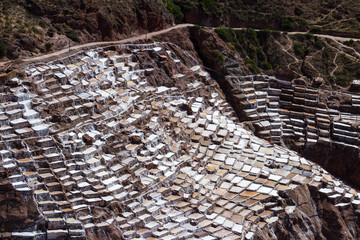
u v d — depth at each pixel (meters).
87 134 67.69
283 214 70.44
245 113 90.25
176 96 84.00
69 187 61.19
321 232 73.12
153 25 92.31
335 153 86.94
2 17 75.31
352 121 89.50
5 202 56.81
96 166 65.06
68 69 74.44
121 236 60.12
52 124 66.06
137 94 78.44
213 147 78.69
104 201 61.72
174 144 75.62
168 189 68.00
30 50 74.88
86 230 58.47
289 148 88.31
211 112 86.12
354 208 76.00
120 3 88.75
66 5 81.81
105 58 81.06
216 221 65.94
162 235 61.69
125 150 69.25
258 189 72.56
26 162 60.28
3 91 66.12
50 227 57.56
